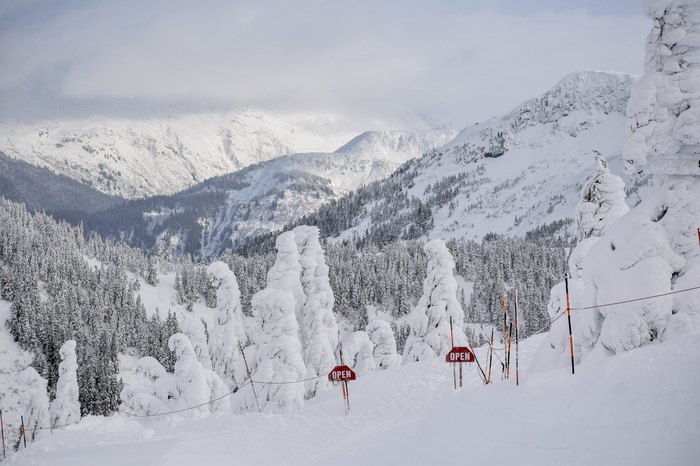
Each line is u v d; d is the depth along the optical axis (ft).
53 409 146.51
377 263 564.71
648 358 34.68
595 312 49.62
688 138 45.03
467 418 39.91
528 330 437.99
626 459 27.07
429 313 132.26
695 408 28.12
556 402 35.27
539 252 593.01
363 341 147.33
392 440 45.60
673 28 46.39
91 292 479.41
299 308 148.15
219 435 69.62
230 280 155.94
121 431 78.43
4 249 501.97
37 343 378.73
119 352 402.31
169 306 548.72
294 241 148.36
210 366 151.74
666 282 44.70
